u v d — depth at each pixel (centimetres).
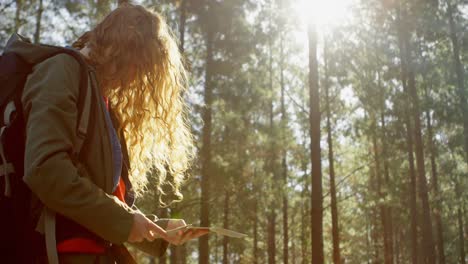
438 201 3084
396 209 3322
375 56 2611
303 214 3127
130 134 163
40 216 123
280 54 2758
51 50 134
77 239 126
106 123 136
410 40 2669
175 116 166
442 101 2738
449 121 2731
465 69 2644
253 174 1895
